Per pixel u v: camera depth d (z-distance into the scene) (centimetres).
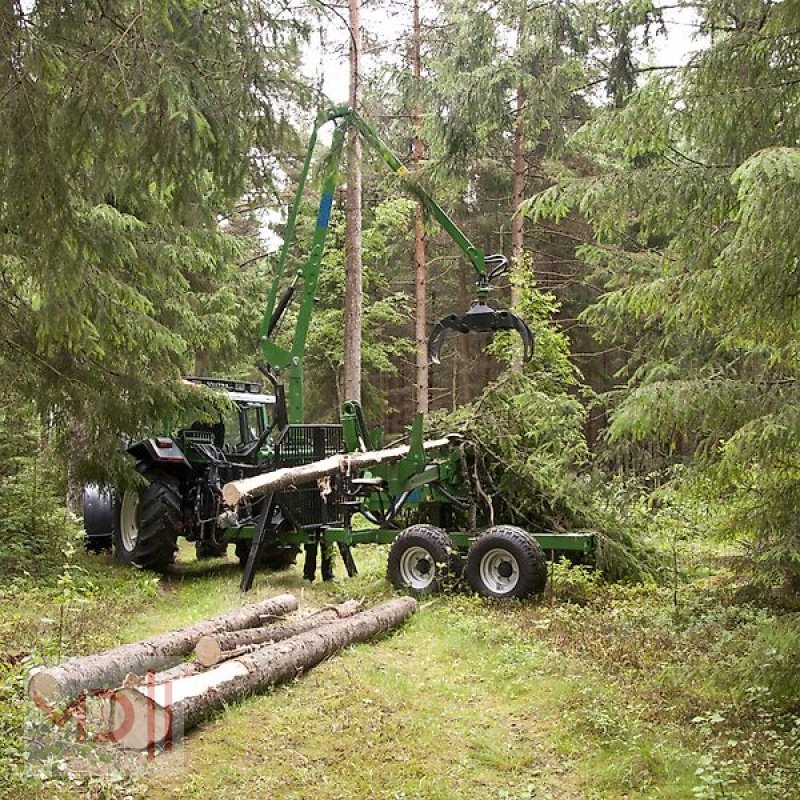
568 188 579
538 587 762
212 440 1033
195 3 464
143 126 473
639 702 526
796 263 425
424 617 718
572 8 1121
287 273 2034
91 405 794
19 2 434
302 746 450
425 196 895
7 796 366
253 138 534
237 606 775
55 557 888
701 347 772
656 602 787
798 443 491
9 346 709
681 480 583
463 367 2497
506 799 406
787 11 477
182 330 1209
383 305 2086
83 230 558
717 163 552
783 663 462
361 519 1220
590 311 938
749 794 404
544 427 883
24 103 448
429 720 494
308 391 2161
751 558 739
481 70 1228
